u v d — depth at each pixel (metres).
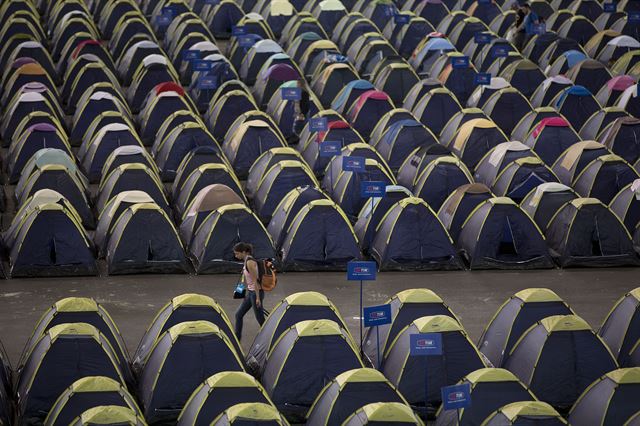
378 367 46.66
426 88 82.81
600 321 53.81
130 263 58.69
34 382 42.91
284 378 44.12
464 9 109.19
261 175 68.19
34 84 80.06
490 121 74.81
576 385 45.38
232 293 56.47
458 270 60.50
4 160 73.44
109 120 74.75
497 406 41.06
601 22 104.38
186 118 75.25
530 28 98.12
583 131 79.94
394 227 60.16
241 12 102.38
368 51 91.94
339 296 56.31
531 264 60.88
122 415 38.16
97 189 70.06
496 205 60.72
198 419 40.41
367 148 69.56
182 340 43.81
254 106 79.00
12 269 57.84
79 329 43.91
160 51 89.69
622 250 61.50
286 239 60.69
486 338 49.03
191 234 61.19
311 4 106.69
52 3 106.12
